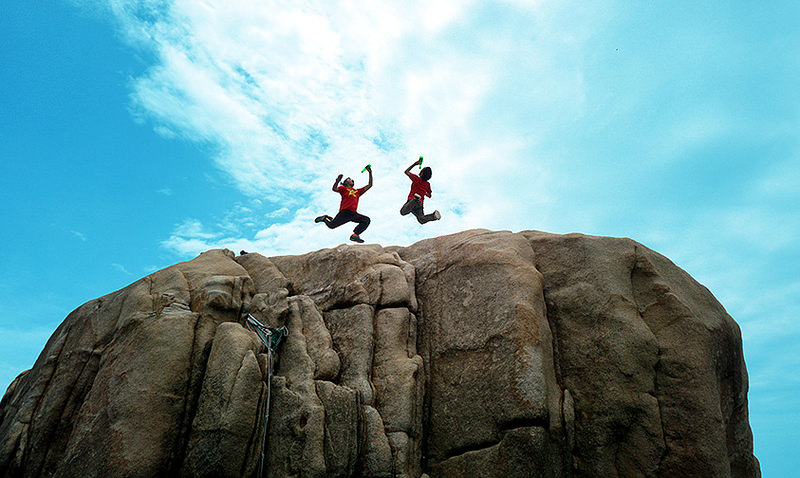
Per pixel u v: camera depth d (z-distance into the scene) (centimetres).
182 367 805
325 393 822
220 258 1143
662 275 930
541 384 784
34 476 823
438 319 951
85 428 784
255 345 844
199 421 765
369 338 917
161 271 1044
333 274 1052
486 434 795
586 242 965
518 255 949
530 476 736
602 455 802
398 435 821
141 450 728
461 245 1016
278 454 772
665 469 784
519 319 840
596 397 835
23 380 1089
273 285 1072
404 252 1111
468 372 861
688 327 859
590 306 898
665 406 818
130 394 771
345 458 772
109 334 944
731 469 900
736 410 931
